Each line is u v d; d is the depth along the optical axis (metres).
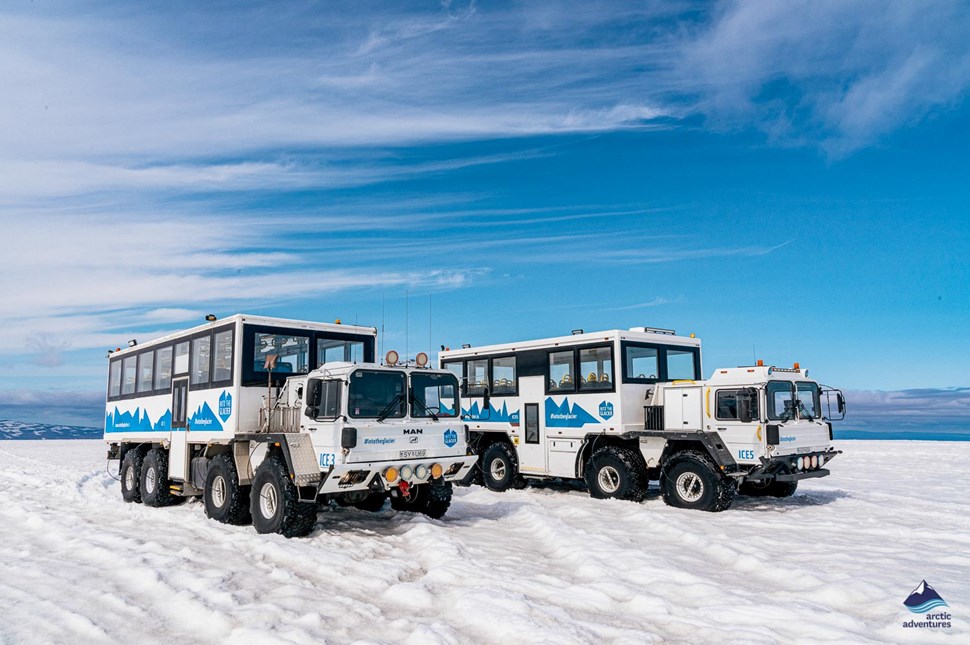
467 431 10.03
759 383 11.28
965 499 12.32
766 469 10.95
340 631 5.28
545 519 9.91
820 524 9.80
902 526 9.48
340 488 8.74
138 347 14.03
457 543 8.21
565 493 13.96
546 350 14.15
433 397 9.84
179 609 5.79
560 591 6.31
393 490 9.47
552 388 13.97
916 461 20.94
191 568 7.02
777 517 10.47
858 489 13.81
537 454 14.16
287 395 10.03
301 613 5.64
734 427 11.34
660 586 6.46
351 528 9.66
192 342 11.83
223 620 5.45
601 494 12.79
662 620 5.56
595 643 4.99
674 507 11.62
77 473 17.98
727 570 7.28
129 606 5.88
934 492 13.34
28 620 5.55
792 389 11.80
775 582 6.79
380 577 6.82
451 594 6.26
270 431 9.98
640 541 8.71
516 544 8.62
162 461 12.36
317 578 6.89
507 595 5.95
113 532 9.17
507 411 14.86
